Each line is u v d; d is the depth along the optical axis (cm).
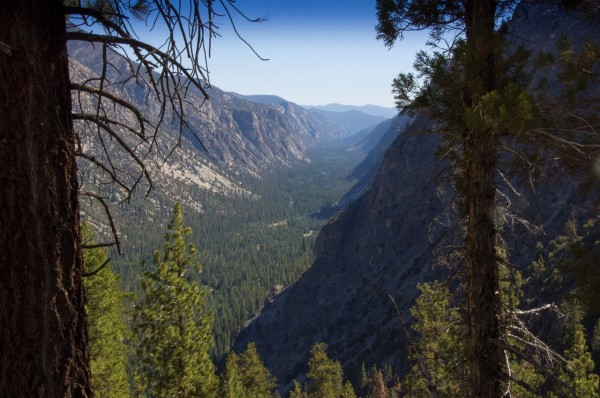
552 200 5566
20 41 325
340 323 10319
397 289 9650
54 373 342
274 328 12075
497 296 615
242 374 3969
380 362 8038
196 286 1733
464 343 721
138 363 1688
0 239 323
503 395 632
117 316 1897
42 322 336
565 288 3381
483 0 600
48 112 342
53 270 343
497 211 626
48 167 341
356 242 12344
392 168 12144
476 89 536
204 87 417
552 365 600
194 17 396
